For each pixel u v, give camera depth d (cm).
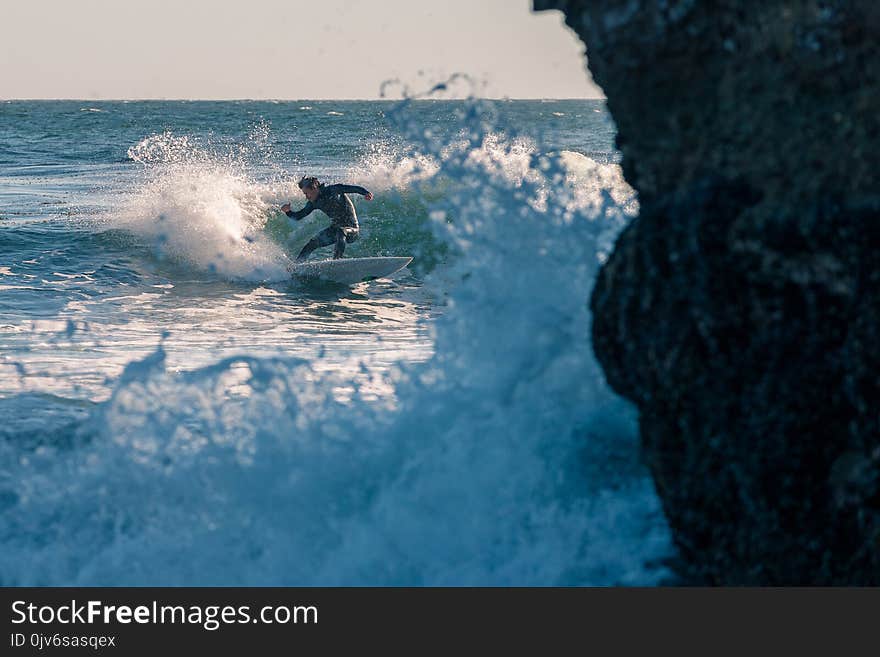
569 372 1641
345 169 10906
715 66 1170
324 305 4381
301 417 1548
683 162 1219
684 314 1162
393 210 6219
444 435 1540
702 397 1161
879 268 1115
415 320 4012
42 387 2417
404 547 1375
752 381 1132
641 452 1289
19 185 9919
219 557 1380
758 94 1153
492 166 1820
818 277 1112
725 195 1169
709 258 1149
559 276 1738
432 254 5809
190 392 1608
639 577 1291
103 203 7806
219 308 4188
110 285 4603
